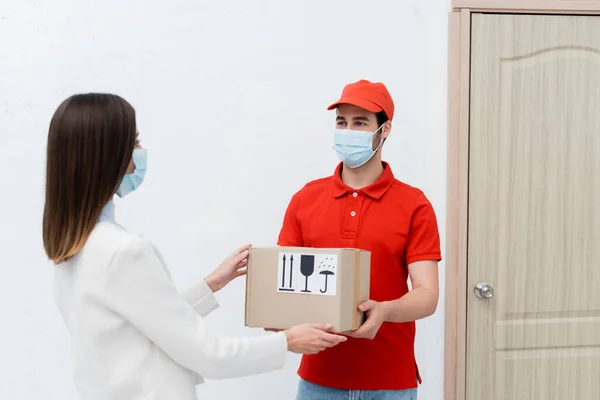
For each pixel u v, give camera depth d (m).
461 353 2.50
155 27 2.40
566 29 2.52
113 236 1.26
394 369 1.76
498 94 2.51
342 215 1.80
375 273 1.77
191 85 2.41
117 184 1.29
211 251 2.43
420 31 2.45
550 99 2.53
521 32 2.51
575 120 2.54
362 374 1.74
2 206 2.38
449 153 2.48
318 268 1.51
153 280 1.25
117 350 1.26
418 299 1.68
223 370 1.31
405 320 1.66
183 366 1.30
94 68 2.39
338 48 2.43
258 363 1.36
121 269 1.22
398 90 2.44
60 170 1.27
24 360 2.39
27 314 2.39
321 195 1.86
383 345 1.75
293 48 2.42
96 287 1.23
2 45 2.37
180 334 1.26
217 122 2.42
